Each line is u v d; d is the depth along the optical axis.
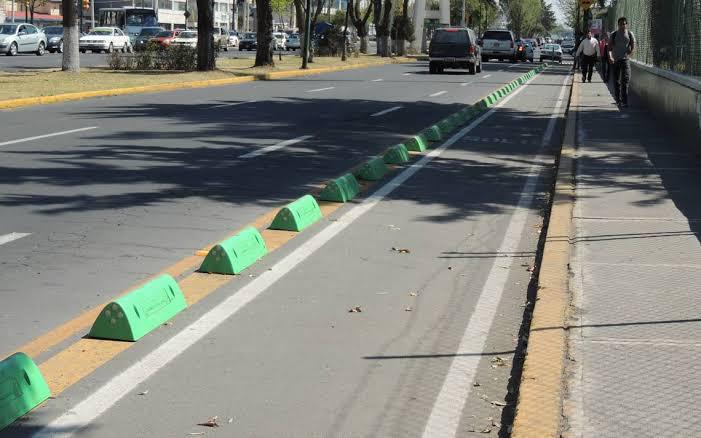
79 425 4.89
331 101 26.86
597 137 18.20
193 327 6.51
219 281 7.70
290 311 6.94
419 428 4.93
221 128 18.72
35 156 14.05
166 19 150.38
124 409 5.11
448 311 7.05
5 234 9.13
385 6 76.44
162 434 4.80
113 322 6.23
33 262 8.16
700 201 11.14
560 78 47.50
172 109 22.84
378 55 78.25
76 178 12.30
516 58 73.00
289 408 5.16
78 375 5.58
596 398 5.07
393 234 9.67
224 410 5.12
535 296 7.38
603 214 10.23
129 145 15.66
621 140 17.75
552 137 19.64
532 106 28.14
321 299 7.27
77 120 19.55
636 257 8.24
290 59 60.25
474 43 48.25
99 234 9.26
